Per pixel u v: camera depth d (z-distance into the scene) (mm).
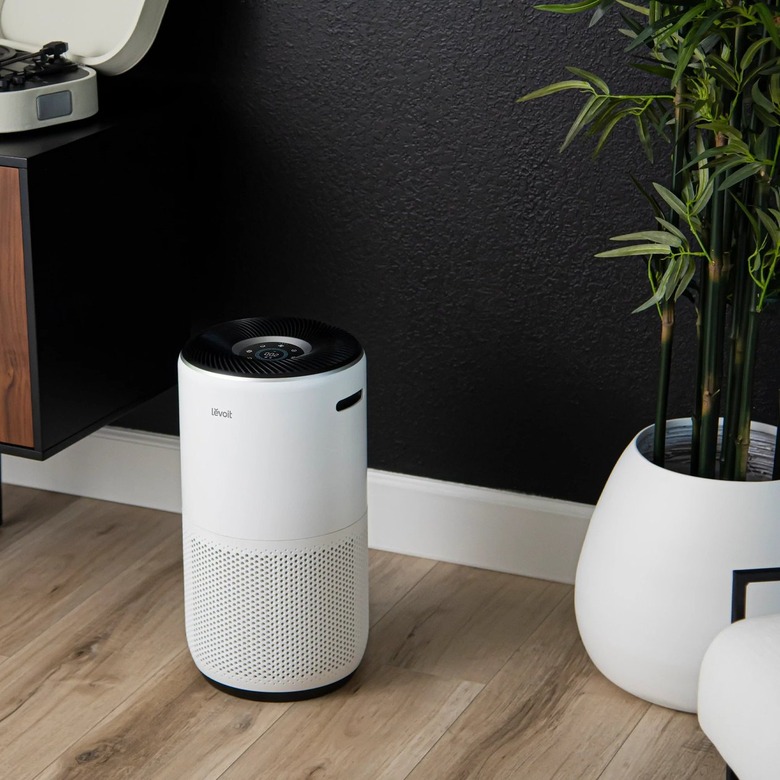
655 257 2002
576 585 2189
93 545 2646
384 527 2645
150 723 2092
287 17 2381
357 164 2428
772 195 1900
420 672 2236
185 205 2500
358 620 2152
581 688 2189
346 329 2547
